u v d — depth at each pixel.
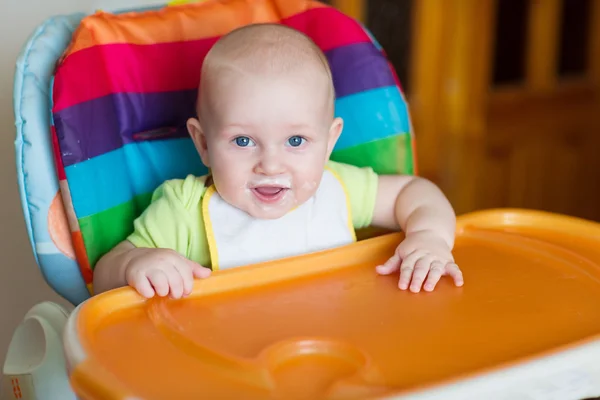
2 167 1.29
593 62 2.46
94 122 0.88
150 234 0.88
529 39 2.31
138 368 0.62
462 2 2.15
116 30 0.95
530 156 2.42
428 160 2.27
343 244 0.94
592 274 0.80
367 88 1.01
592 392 0.62
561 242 0.90
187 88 0.99
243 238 0.89
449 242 0.88
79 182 0.85
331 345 0.66
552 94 2.41
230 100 0.81
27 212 0.86
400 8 2.07
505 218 0.95
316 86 0.84
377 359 0.63
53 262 0.87
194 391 0.59
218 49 0.85
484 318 0.71
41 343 0.92
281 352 0.65
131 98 0.95
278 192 0.86
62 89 0.85
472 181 2.34
